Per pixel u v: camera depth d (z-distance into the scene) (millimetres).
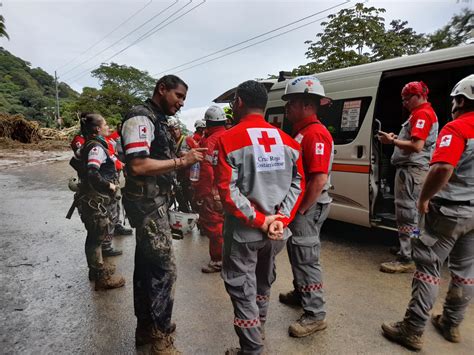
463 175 2195
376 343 2473
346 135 4324
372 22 12461
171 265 2246
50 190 8539
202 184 3570
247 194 1912
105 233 3189
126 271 3756
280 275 3648
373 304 3008
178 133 4367
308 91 2311
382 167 4938
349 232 5141
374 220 4203
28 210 6496
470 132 2105
